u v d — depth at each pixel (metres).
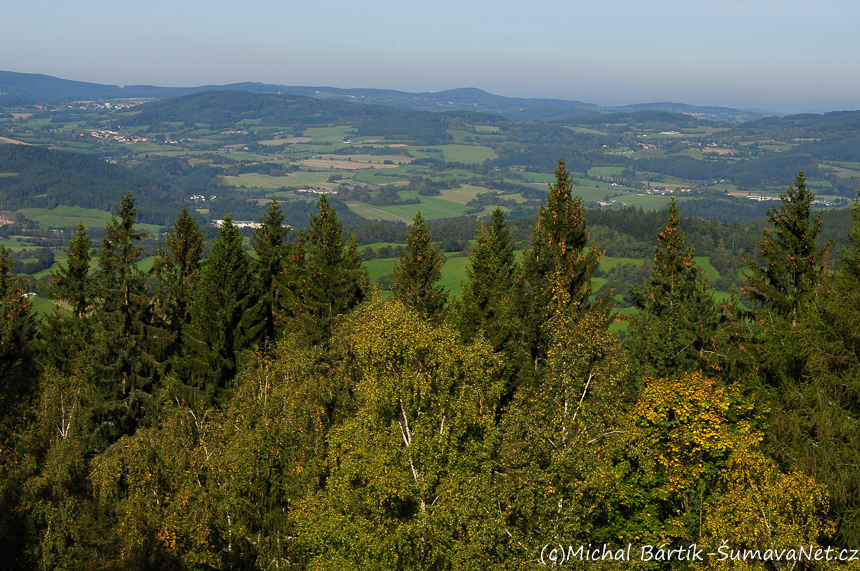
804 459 28.95
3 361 45.03
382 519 27.39
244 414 39.75
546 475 25.23
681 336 46.91
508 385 43.50
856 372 29.91
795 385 32.22
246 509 33.19
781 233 44.53
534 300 46.94
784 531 23.84
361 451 28.41
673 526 28.83
